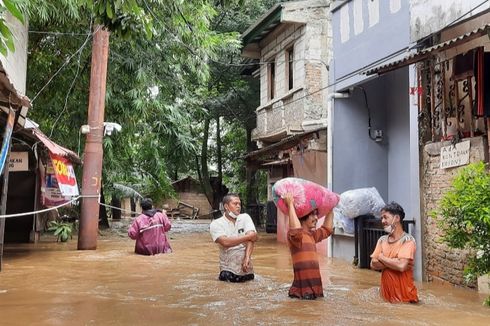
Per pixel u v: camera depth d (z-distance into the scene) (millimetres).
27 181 14516
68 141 16859
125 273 8547
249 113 25969
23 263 9797
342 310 5562
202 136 32500
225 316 5223
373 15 10398
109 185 20938
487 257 5812
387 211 6375
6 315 5215
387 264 6129
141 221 11867
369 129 12109
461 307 5879
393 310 5594
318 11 16719
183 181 41719
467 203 5480
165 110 18094
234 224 7871
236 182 33750
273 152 16500
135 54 15344
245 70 22672
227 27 23844
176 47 15438
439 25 8148
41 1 10727
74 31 14750
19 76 11414
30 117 16516
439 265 8000
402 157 11500
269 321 4996
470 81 7305
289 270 9305
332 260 11188
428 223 8352
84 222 12719
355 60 11125
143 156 21359
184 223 30234
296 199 6414
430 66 8352
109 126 13523
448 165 7738
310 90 16391
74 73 15898
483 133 7258
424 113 8500
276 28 18188
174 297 6328
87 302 5957
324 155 13203
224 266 7793
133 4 6172
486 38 7348
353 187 11945
